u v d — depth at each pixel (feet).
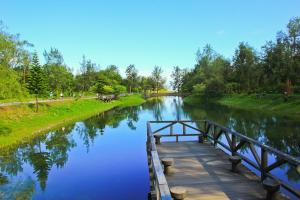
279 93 165.78
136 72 402.11
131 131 86.94
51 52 188.44
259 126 85.92
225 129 37.96
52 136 79.30
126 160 52.95
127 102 247.91
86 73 263.29
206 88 250.37
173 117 121.19
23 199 34.68
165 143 45.96
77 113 137.49
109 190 37.70
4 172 46.55
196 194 24.30
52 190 38.04
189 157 36.70
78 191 37.47
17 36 119.24
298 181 37.42
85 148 63.67
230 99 210.79
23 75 138.31
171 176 29.17
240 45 230.07
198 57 310.04
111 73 359.46
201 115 126.11
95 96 237.45
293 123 89.45
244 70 218.59
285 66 154.20
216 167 31.96
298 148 56.08
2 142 67.46
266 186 22.17
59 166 49.67
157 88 470.80
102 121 112.98
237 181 27.25
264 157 26.35
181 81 458.50
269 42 171.63
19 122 90.89
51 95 172.65
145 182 40.68
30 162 52.65
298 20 156.35
